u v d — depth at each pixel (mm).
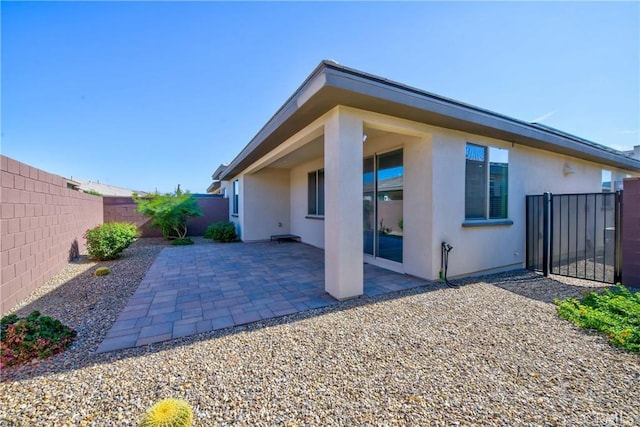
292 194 11484
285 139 5980
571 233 7684
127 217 12281
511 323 3291
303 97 3879
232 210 13359
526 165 6434
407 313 3605
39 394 2035
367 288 4711
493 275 5676
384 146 6102
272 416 1833
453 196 5238
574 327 3174
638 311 3256
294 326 3246
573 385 2145
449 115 4434
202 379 2230
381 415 1844
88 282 5207
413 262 5414
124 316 3570
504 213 6090
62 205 6266
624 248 4840
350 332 3072
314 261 7230
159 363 2469
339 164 4043
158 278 5496
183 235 12117
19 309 3828
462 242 5383
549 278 5445
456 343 2814
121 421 1785
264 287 4871
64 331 2916
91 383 2172
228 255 8125
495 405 1932
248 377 2258
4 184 3768
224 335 3029
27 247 4414
